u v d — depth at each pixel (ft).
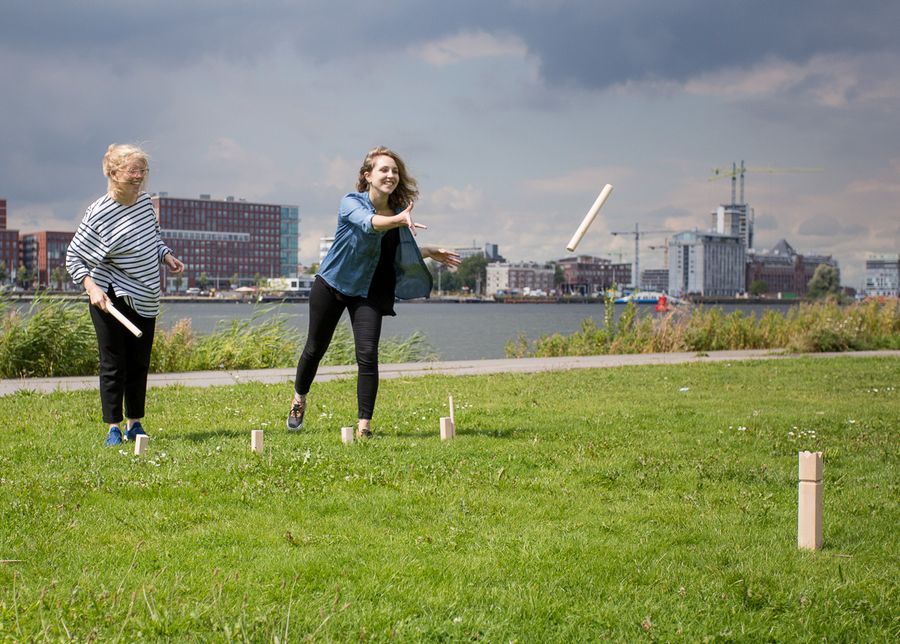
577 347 70.44
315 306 25.43
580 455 22.72
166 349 51.85
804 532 15.06
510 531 15.72
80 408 31.30
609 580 13.35
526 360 59.47
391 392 38.29
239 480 18.98
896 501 18.62
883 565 14.38
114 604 11.57
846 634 11.62
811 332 70.03
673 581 13.28
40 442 24.00
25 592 12.04
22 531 14.93
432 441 24.61
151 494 17.74
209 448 22.77
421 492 18.26
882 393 39.09
